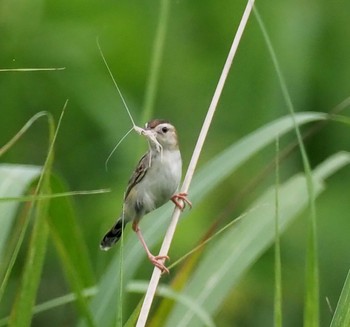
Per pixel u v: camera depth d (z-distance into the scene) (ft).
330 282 44.73
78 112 49.85
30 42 49.70
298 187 29.53
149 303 22.81
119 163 47.91
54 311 43.62
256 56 51.16
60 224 25.36
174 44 52.70
